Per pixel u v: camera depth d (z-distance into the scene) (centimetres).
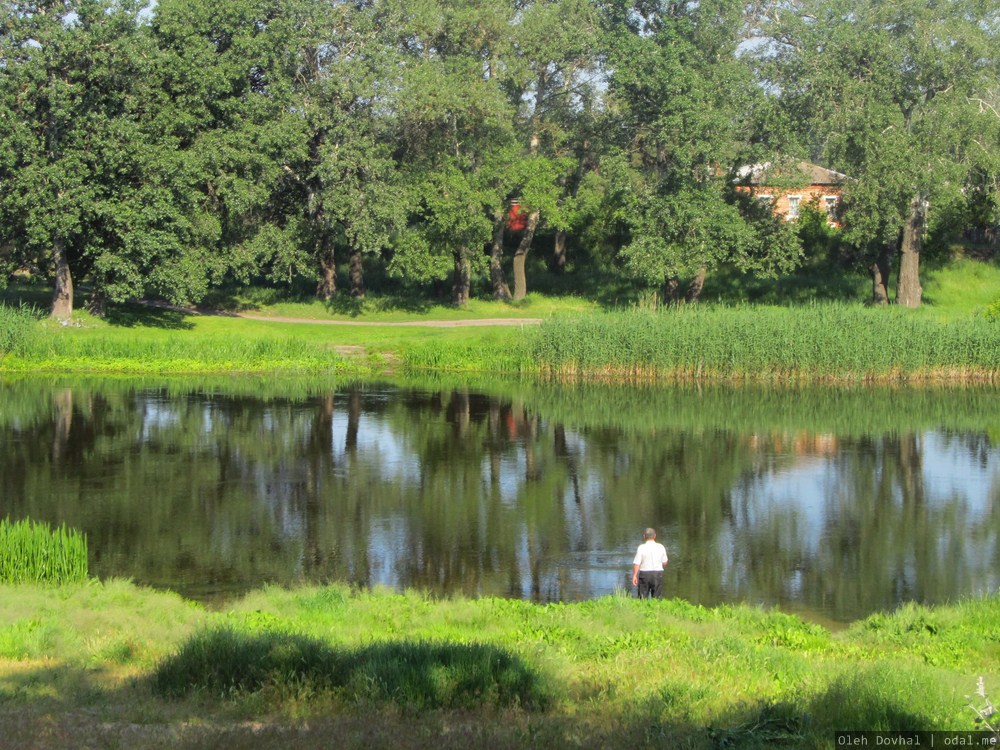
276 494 2725
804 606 1909
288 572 2088
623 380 4856
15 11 5050
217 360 5091
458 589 1989
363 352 5400
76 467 2997
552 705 1104
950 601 1927
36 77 4900
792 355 4747
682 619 1612
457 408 4078
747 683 1191
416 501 2670
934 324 4900
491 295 6994
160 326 5747
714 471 3033
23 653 1309
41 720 985
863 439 3519
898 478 2956
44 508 2558
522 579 2056
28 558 1914
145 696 1112
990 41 5484
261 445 3331
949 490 2812
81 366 4991
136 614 1577
